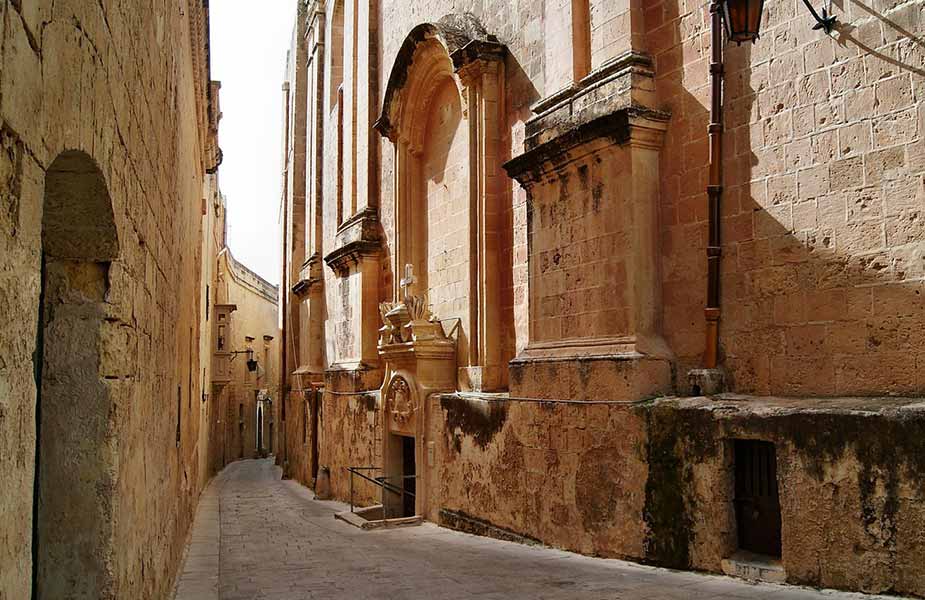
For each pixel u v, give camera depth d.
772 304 9.45
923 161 7.95
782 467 8.28
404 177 21.53
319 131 33.31
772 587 8.12
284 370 39.88
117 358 5.00
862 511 7.48
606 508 10.87
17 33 2.63
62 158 3.90
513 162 13.36
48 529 4.61
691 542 9.48
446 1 19.89
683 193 10.86
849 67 8.71
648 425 10.18
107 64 4.35
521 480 13.02
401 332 19.23
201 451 26.78
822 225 8.91
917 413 7.11
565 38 13.07
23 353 2.84
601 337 11.51
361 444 22.55
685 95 10.90
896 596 7.16
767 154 9.61
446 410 16.16
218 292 42.50
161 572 8.16
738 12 8.21
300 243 38.47
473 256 17.06
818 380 8.86
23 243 2.80
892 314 8.16
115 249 4.76
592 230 11.80
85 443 4.69
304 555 13.00
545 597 8.25
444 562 11.33
